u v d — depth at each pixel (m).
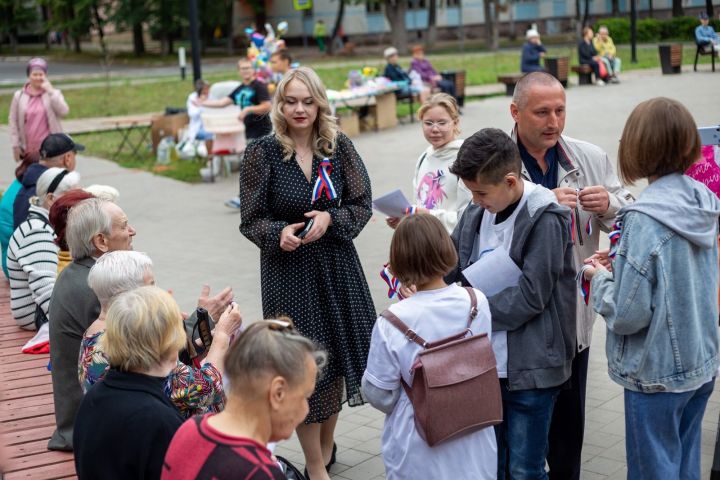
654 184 3.10
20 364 5.55
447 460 3.05
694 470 3.29
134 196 12.20
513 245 3.40
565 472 3.98
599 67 22.39
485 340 3.07
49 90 10.68
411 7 49.03
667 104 3.05
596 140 13.87
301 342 2.29
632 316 2.99
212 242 9.52
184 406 3.20
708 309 3.08
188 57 45.25
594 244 3.91
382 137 16.44
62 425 4.25
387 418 3.19
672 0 25.89
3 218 6.84
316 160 4.24
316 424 4.22
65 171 5.80
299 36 50.53
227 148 12.73
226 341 3.44
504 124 16.83
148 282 3.50
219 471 2.21
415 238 3.06
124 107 23.81
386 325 3.09
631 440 3.15
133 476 2.76
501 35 48.25
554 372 3.42
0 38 60.47
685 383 3.04
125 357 2.84
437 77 19.30
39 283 5.68
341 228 4.21
